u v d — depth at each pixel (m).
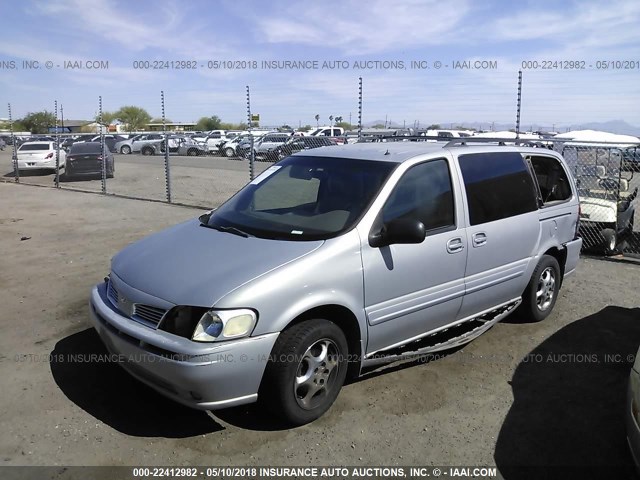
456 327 4.88
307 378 3.54
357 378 4.21
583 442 3.49
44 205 12.91
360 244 3.77
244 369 3.28
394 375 4.36
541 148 5.68
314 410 3.62
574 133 11.09
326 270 3.59
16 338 4.96
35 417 3.68
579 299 6.24
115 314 3.67
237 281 3.38
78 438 3.46
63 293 6.23
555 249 5.61
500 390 4.14
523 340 5.08
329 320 3.75
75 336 5.02
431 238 4.19
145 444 3.42
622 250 8.88
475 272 4.59
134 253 4.14
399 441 3.49
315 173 4.48
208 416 3.73
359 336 3.83
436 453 3.37
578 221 5.94
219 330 3.21
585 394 4.09
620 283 6.88
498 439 3.52
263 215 4.30
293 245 3.74
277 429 3.59
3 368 4.36
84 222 10.62
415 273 4.09
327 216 4.00
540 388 4.18
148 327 3.43
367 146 4.91
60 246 8.55
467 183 4.58
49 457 3.27
